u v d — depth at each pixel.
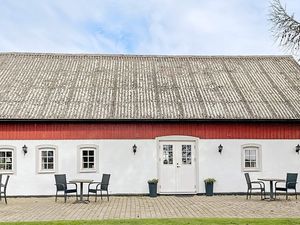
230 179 21.11
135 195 20.78
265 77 24.95
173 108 21.59
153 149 21.03
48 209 16.02
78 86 23.31
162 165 21.09
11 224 12.27
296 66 26.50
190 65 26.33
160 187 20.97
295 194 19.25
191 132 21.25
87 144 20.84
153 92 22.94
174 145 21.22
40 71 24.83
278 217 13.71
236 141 21.28
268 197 20.05
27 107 21.31
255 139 21.36
